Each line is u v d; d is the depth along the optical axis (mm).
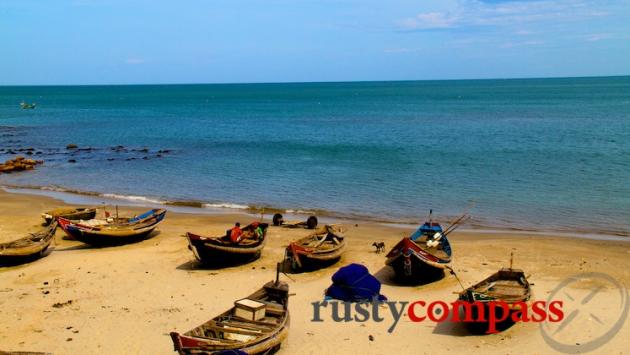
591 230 28828
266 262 24125
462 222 30625
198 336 15109
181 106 154250
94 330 17188
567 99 155750
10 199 37375
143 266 23500
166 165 50781
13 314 18328
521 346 16328
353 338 16875
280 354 15836
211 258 23094
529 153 53719
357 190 38844
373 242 27047
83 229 25500
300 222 30297
